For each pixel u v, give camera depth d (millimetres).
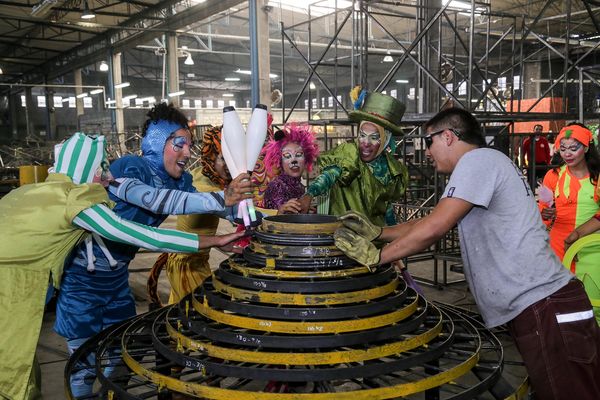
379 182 2855
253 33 12000
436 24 8117
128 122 31219
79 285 2166
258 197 3256
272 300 1622
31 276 1838
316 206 2891
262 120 1936
